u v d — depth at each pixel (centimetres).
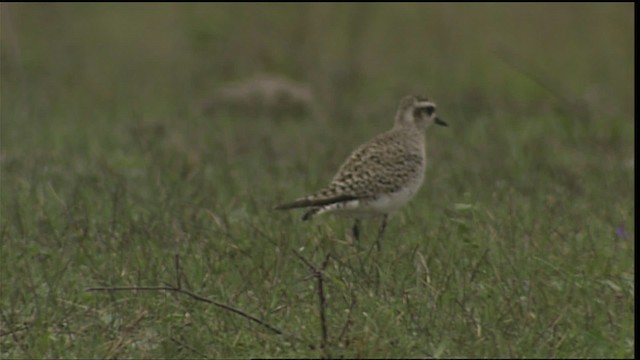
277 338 2731
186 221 3709
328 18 7219
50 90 6700
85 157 4850
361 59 7238
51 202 3947
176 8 7656
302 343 2673
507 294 2975
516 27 7888
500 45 7544
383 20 7819
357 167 3597
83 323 2944
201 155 4906
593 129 5562
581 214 3884
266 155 5050
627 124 5731
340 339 2655
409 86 7050
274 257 3322
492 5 8088
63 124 5788
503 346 2662
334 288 3020
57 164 4694
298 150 5184
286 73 7069
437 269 3178
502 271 3150
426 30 7800
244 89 6244
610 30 7825
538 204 4038
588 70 7319
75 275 3262
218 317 2894
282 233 3528
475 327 2780
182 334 2848
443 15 7925
